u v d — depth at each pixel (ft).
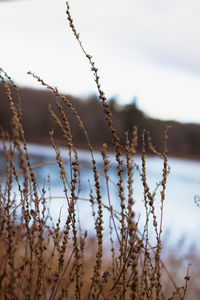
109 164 4.05
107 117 4.15
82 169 29.71
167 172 4.65
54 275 4.36
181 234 14.37
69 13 4.33
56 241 4.55
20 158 3.53
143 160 4.47
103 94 4.21
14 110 4.02
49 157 61.41
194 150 169.37
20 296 4.50
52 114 4.01
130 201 3.61
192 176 82.84
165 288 6.45
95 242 7.80
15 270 3.86
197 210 28.09
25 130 83.87
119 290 4.43
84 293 5.46
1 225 3.94
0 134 3.99
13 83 4.05
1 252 3.92
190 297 6.70
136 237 4.06
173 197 35.73
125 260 4.12
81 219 10.85
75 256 4.63
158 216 18.21
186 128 136.36
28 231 4.22
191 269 8.64
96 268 4.46
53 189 14.58
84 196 15.81
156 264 4.56
